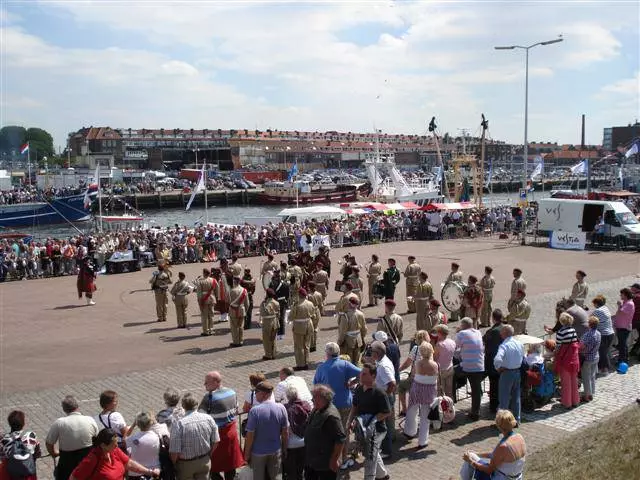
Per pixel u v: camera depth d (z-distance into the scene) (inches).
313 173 5841.5
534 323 751.1
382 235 1713.8
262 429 310.2
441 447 399.2
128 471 291.7
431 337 475.8
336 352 379.6
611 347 570.6
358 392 343.3
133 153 6063.0
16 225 2851.9
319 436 292.7
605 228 1512.1
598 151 6943.9
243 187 4591.5
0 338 731.4
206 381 344.8
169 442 308.7
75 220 2972.4
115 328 780.0
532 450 389.4
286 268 768.3
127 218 2049.7
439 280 1082.1
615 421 414.9
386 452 381.4
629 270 1181.1
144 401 504.7
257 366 601.6
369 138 7810.0
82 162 6245.1
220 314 827.4
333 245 1614.2
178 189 4389.8
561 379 470.3
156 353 658.2
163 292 813.2
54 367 610.9
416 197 2780.5
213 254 1422.2
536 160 3093.0
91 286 936.3
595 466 337.1
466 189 2687.0
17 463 296.7
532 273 1155.3
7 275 1195.3
